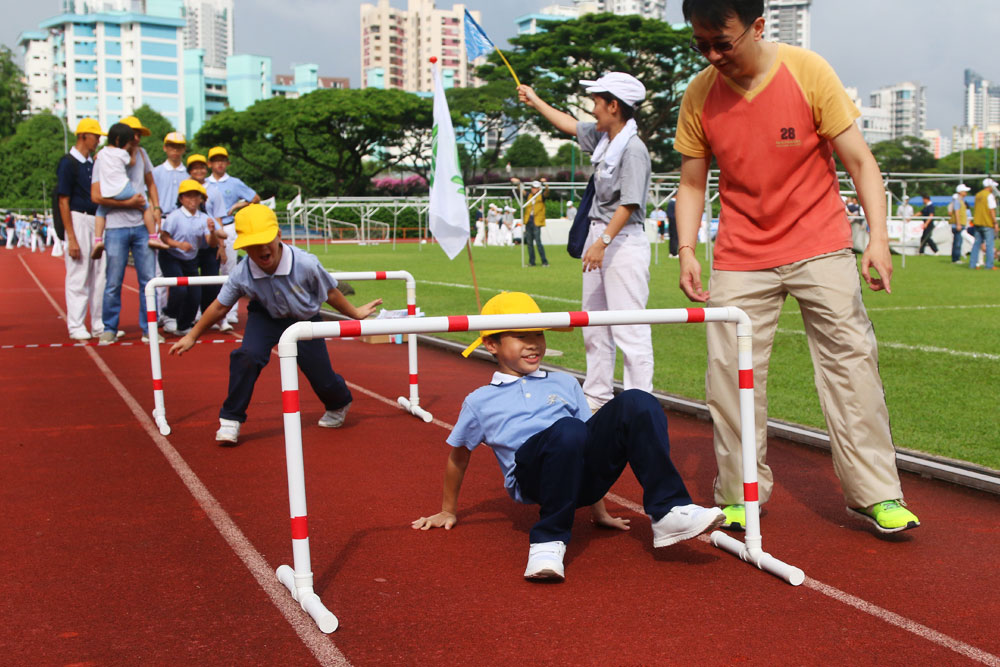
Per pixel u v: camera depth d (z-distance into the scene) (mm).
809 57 3859
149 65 154625
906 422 5898
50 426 6332
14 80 98250
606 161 5762
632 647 2930
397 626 3107
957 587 3428
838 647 2924
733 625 3096
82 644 3000
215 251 11125
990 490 4590
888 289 3762
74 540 4020
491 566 3672
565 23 59875
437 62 8508
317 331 3215
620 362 8750
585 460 3664
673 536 3461
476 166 70125
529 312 3730
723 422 4094
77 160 10586
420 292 15984
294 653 2914
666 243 35469
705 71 4117
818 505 4480
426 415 6500
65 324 12938
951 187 74312
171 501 4598
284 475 5082
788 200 3957
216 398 7352
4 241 59250
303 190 70500
